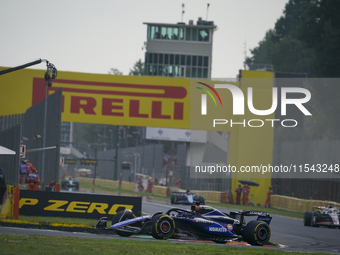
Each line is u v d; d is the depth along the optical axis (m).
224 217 32.28
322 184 83.69
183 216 31.17
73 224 34.97
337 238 40.69
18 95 89.38
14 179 39.72
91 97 90.06
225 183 92.88
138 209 40.25
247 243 32.31
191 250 23.14
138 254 20.41
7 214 36.59
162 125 90.50
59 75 90.06
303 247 32.75
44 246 21.23
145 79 90.62
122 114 90.12
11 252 18.83
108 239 26.39
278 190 93.00
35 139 68.25
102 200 40.16
